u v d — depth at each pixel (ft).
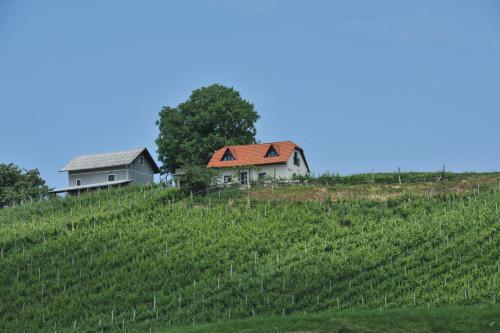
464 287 636.07
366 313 585.22
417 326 554.46
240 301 652.89
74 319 654.53
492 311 569.23
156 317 639.76
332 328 554.87
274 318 588.09
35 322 650.43
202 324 604.49
